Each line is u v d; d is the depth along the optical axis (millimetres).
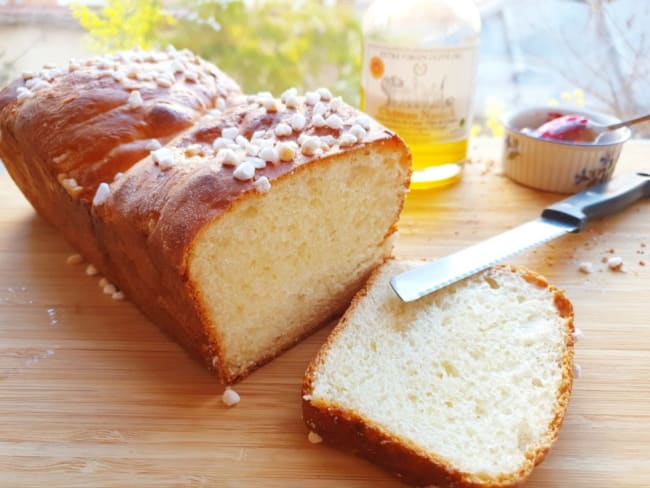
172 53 315
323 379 211
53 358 237
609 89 415
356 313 244
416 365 219
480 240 305
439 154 342
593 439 199
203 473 190
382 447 188
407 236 309
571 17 414
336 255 255
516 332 229
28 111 281
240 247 217
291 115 252
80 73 288
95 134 258
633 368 227
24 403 216
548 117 361
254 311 230
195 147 241
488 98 433
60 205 279
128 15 407
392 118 335
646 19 393
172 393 221
